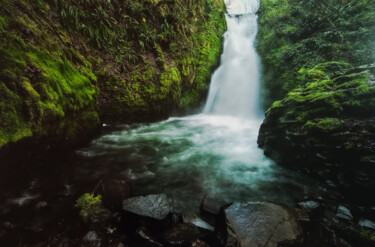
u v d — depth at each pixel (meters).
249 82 11.16
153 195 3.78
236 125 9.31
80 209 3.34
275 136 5.85
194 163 5.73
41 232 2.97
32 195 3.68
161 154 6.18
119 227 3.24
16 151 3.38
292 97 5.64
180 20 10.02
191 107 10.63
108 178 4.22
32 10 5.23
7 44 3.82
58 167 4.63
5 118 3.23
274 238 2.97
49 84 4.21
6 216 3.15
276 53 10.80
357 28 8.65
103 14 7.20
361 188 3.87
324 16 9.88
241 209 3.42
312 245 3.16
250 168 5.53
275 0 14.61
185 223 3.34
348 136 4.14
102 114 7.20
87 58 6.92
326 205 4.02
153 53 8.84
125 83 7.63
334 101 4.66
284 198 4.38
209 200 4.00
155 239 3.01
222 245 2.93
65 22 6.25
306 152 4.87
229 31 14.52
